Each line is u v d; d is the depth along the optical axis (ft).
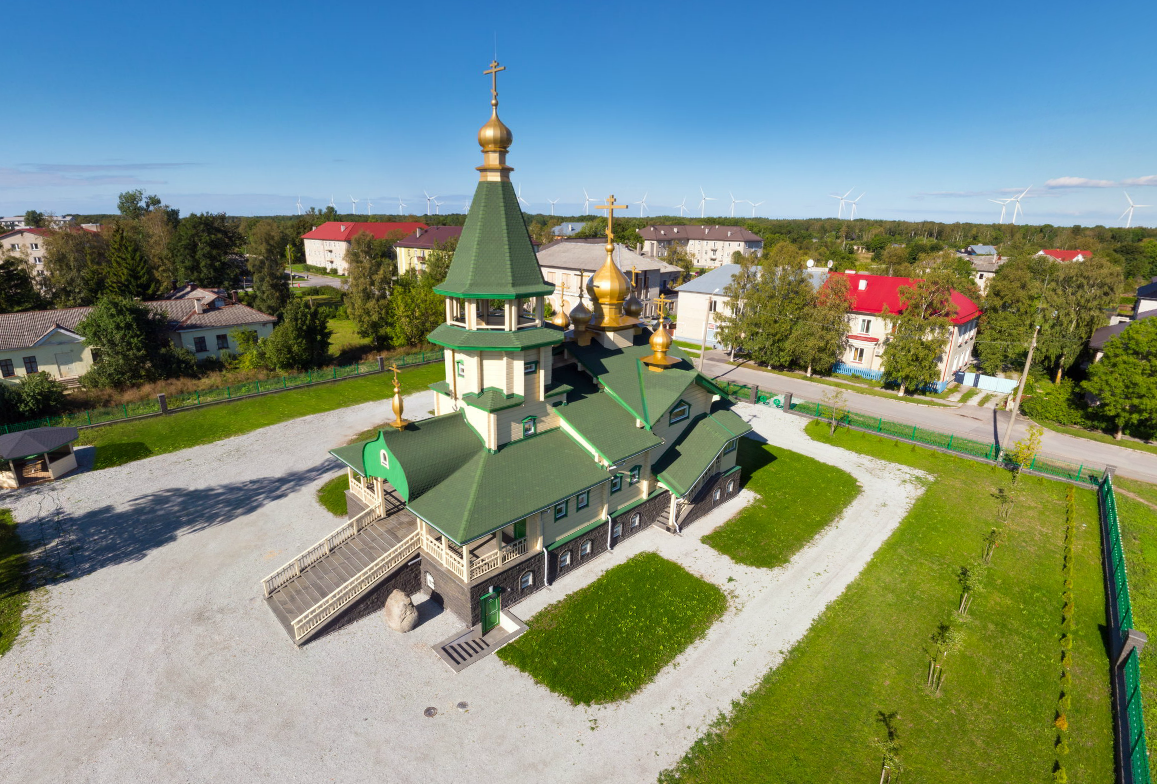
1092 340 189.78
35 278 266.57
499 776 55.42
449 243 350.02
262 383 163.84
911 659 71.51
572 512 84.99
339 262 444.14
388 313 216.74
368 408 154.92
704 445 101.45
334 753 57.00
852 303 194.29
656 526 99.19
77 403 146.00
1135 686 61.93
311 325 181.06
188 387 161.38
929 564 90.79
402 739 58.75
